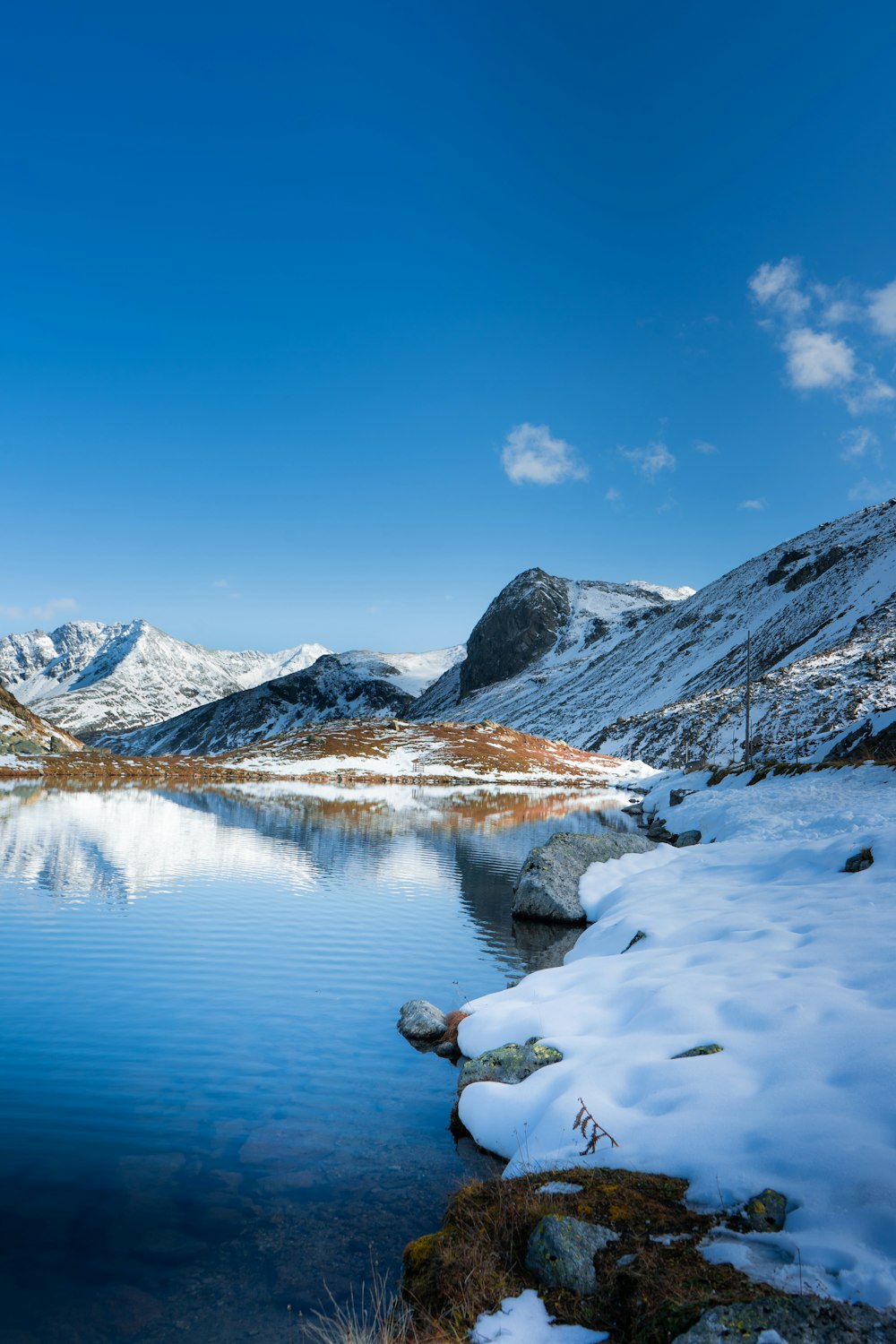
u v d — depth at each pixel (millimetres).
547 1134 6816
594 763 114750
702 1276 4562
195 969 14234
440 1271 5348
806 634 146125
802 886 14469
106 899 20250
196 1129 8258
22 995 12656
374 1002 12695
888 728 47594
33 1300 5465
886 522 180500
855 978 8602
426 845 33656
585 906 18688
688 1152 5906
